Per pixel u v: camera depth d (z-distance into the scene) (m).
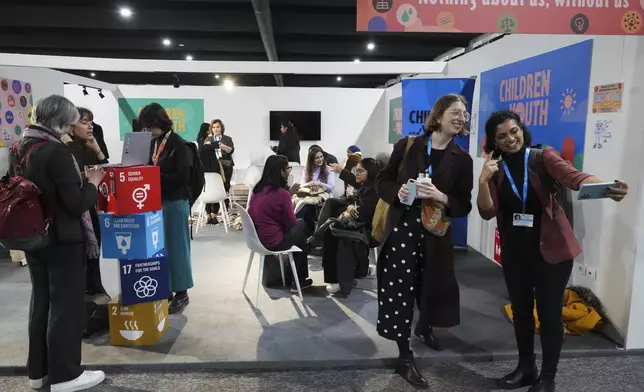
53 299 2.25
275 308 3.37
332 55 8.88
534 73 3.79
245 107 9.14
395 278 2.35
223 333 2.94
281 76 10.38
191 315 3.23
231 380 2.45
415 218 2.31
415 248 2.33
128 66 5.68
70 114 2.19
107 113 8.75
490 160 2.23
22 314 3.26
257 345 2.77
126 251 2.56
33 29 7.00
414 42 7.22
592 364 2.59
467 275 4.12
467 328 3.01
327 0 5.30
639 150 2.59
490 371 2.53
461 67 5.45
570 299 3.04
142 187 2.51
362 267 3.98
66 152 2.14
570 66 3.27
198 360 2.58
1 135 5.31
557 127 3.46
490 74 4.64
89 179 2.33
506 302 3.46
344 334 2.93
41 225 2.08
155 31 7.09
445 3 2.20
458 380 2.44
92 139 3.11
